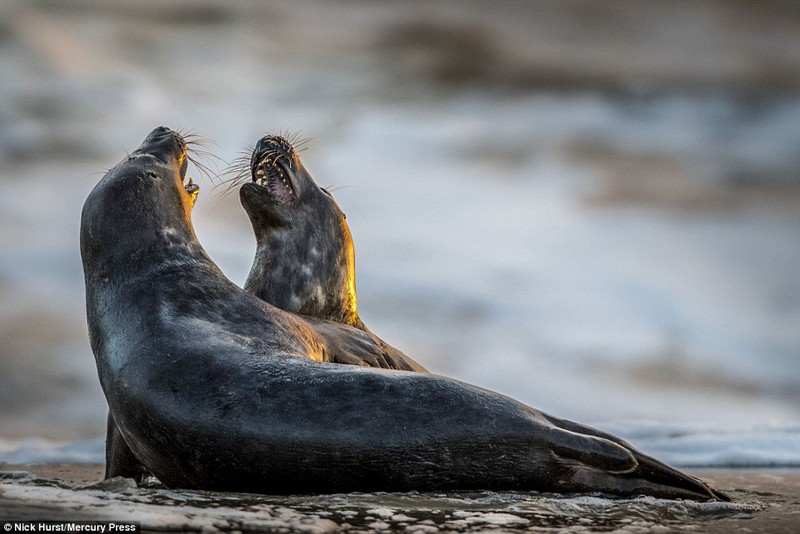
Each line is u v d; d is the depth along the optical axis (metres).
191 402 22.27
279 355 23.55
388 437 21.66
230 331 24.39
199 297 25.20
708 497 23.34
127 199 26.61
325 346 27.28
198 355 23.14
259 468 21.78
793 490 27.36
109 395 23.86
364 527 19.38
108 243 26.08
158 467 23.25
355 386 22.11
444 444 21.81
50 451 36.09
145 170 27.36
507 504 21.55
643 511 21.77
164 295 24.97
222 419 21.91
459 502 21.48
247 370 22.69
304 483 21.83
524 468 22.25
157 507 19.78
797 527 21.34
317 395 22.00
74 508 19.27
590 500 22.28
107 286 25.59
